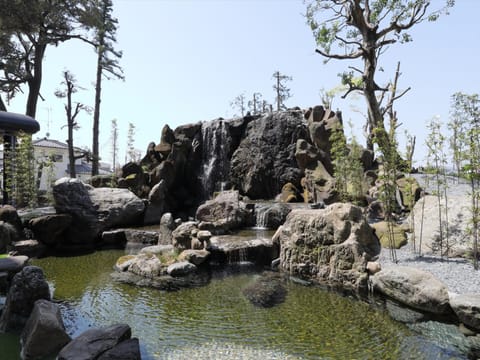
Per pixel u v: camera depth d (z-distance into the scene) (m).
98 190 12.95
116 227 12.28
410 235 8.45
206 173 17.48
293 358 4.32
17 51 20.31
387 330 5.09
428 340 4.75
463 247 7.25
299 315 5.69
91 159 24.86
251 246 9.11
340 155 11.11
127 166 16.33
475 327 4.79
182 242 9.27
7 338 4.94
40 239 10.43
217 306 6.09
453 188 11.82
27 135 12.89
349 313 5.74
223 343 4.73
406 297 5.80
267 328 5.20
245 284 7.29
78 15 20.09
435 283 5.64
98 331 4.57
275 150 15.63
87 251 10.44
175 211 16.23
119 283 7.31
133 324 5.34
